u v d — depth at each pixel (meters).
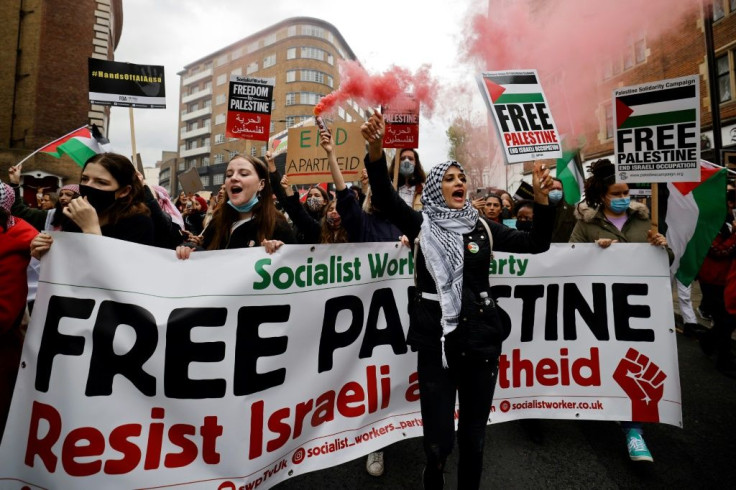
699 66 11.28
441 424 1.83
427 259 1.89
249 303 2.06
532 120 2.21
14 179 4.02
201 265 1.98
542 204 1.96
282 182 3.16
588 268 2.71
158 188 4.06
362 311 2.40
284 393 2.11
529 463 2.53
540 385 2.65
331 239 3.42
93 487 1.71
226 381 1.97
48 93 16.30
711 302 3.97
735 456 2.57
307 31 47.06
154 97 3.73
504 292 2.67
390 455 2.62
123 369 1.80
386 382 2.45
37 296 1.77
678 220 3.37
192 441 1.87
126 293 1.84
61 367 1.75
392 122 3.11
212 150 59.88
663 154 2.57
